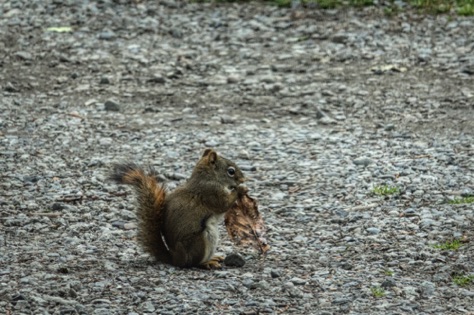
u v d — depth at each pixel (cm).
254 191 1352
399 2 2252
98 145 1575
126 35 2159
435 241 1132
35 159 1489
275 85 1873
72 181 1384
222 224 1239
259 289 974
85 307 913
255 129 1661
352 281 1001
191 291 959
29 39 2131
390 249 1108
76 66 2000
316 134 1622
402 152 1510
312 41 2109
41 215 1230
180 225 1031
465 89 1830
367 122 1684
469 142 1559
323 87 1866
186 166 1473
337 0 2283
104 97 1838
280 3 2298
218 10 2295
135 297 939
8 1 2353
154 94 1855
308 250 1116
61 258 1060
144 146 1573
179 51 2077
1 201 1280
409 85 1859
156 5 2323
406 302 941
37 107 1773
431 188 1334
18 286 965
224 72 1964
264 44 2105
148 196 1045
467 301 951
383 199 1296
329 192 1337
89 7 2305
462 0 2239
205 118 1727
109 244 1129
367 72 1936
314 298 953
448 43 2062
